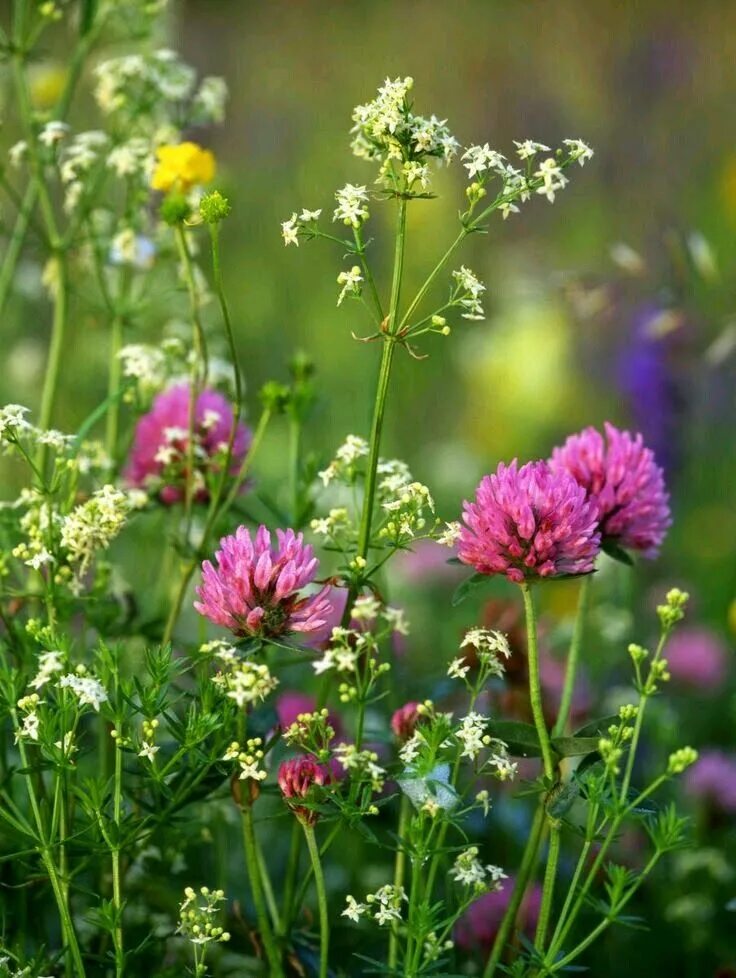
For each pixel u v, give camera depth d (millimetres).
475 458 1447
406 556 1178
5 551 902
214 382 987
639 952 979
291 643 829
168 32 1184
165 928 903
